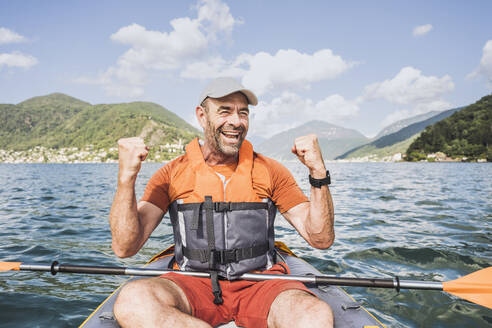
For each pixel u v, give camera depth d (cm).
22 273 401
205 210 193
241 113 194
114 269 204
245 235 193
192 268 195
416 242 518
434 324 270
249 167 202
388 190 1408
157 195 199
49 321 281
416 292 332
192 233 194
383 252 468
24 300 322
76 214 828
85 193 1377
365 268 407
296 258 281
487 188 1497
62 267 212
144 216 190
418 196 1169
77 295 338
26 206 973
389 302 311
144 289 151
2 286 358
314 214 183
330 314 146
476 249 475
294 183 212
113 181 2272
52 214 827
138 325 144
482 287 206
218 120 190
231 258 190
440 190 1400
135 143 165
